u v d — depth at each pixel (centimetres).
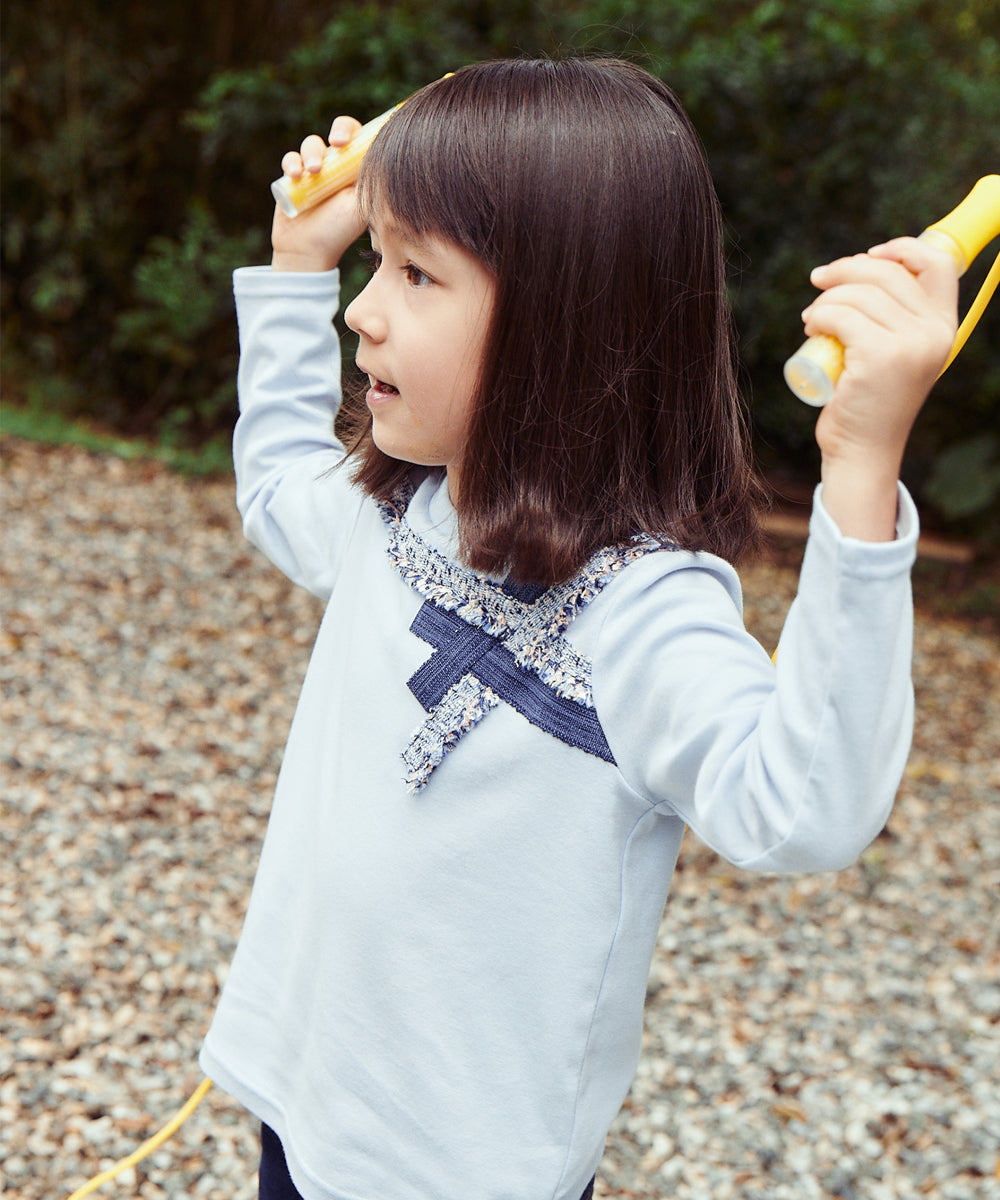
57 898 290
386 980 98
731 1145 240
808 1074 261
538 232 88
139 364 693
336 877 100
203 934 284
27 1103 229
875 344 71
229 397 661
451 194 88
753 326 593
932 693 477
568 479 91
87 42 655
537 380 90
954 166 570
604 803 92
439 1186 98
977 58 625
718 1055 265
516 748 93
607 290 89
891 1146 242
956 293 75
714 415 98
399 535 105
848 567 72
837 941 308
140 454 632
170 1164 220
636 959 97
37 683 392
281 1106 108
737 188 582
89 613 449
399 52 559
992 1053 270
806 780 74
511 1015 96
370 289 95
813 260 585
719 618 89
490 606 96
